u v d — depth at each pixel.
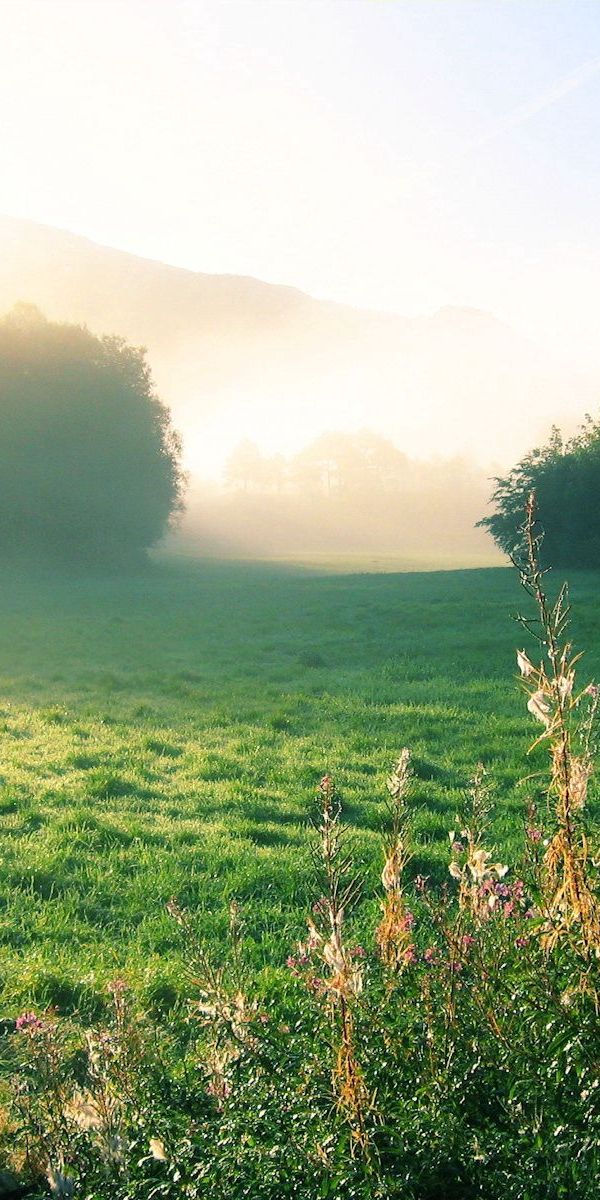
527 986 3.02
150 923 7.79
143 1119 3.27
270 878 8.94
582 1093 2.68
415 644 28.20
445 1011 3.12
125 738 16.91
